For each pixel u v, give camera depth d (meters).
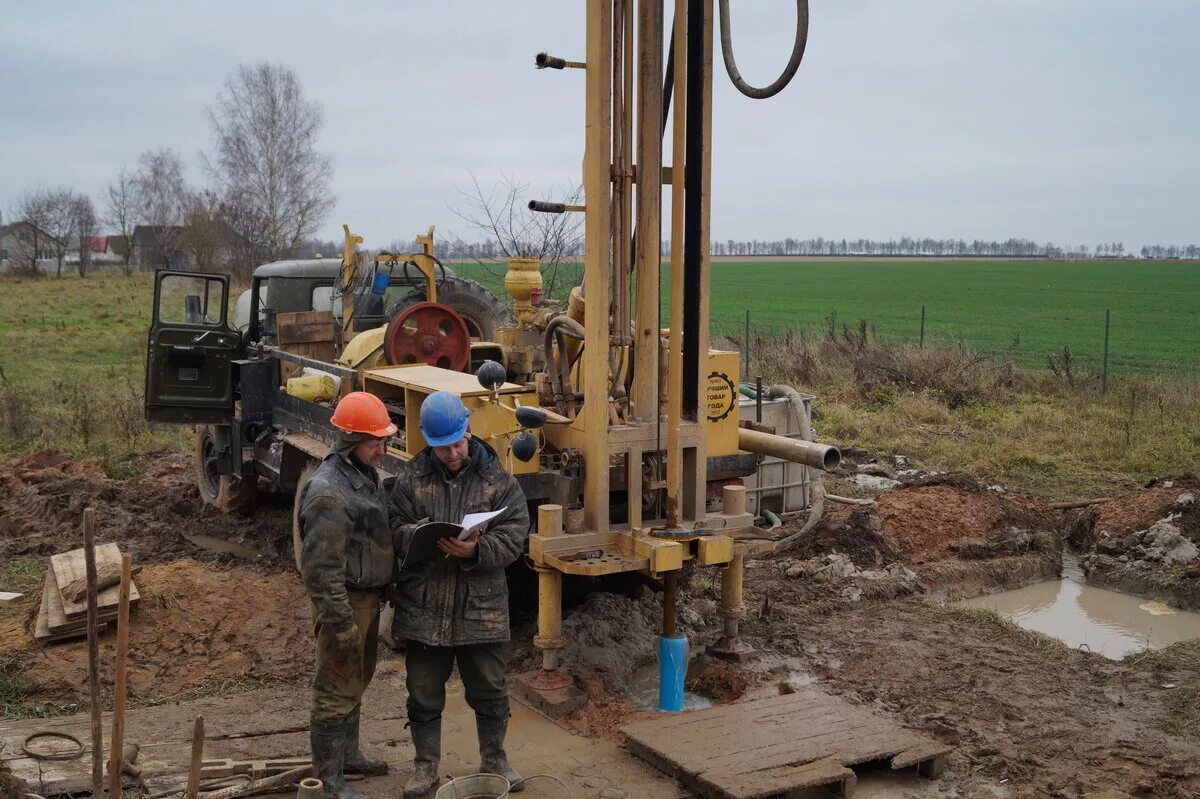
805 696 5.22
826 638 6.36
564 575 6.62
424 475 4.32
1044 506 8.98
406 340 6.83
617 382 5.53
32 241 60.91
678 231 5.34
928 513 8.34
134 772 4.30
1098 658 6.04
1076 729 5.07
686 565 6.79
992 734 5.02
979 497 8.70
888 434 12.73
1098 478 10.48
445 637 4.16
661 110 5.25
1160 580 7.49
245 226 39.09
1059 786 4.49
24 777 4.20
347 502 3.98
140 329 27.14
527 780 4.46
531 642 6.02
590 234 5.20
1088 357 22.84
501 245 12.14
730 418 6.05
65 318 30.66
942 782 4.57
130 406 13.31
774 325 32.16
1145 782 4.51
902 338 25.39
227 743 4.73
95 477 10.24
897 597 7.19
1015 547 8.08
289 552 7.89
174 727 4.88
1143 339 29.12
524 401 5.64
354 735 4.45
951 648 6.21
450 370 6.54
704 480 5.50
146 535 8.27
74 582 5.90
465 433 4.27
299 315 7.77
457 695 5.51
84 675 5.43
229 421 8.53
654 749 4.58
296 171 39.62
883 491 9.95
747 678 5.66
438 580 4.19
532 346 7.24
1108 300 48.31
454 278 8.30
